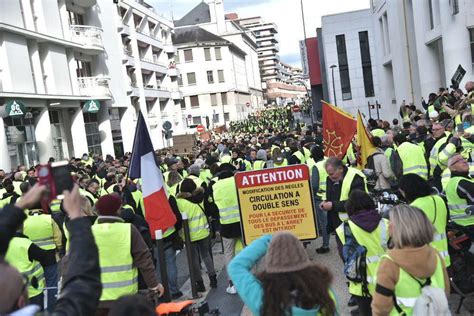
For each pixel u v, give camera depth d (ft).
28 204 7.98
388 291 11.64
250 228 25.11
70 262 8.43
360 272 15.62
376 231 15.42
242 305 24.30
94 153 122.11
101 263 16.84
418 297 11.47
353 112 176.55
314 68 198.90
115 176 42.11
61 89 104.22
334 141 30.60
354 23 173.99
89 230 8.77
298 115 139.33
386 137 35.55
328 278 10.41
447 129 37.65
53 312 7.61
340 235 16.94
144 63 171.94
